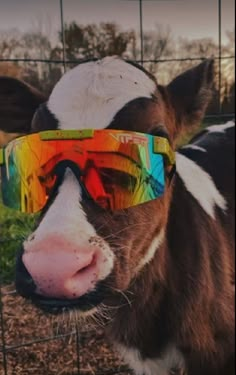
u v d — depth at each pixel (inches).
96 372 29.0
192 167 27.4
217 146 30.3
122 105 20.6
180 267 23.7
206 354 24.5
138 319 23.9
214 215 26.1
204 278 24.2
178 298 23.7
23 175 19.2
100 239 17.8
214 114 34.0
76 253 16.8
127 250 19.1
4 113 23.3
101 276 17.6
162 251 22.9
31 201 19.1
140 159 19.2
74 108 20.3
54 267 16.7
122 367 29.5
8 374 28.0
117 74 21.3
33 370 28.8
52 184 18.6
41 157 18.8
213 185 27.4
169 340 24.2
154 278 22.9
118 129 20.1
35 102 23.0
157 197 19.8
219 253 25.4
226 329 25.0
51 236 17.0
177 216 24.0
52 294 17.0
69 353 30.2
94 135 18.8
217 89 33.0
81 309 17.7
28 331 30.9
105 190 18.4
